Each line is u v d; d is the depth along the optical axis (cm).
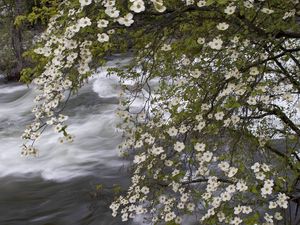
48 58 258
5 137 844
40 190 611
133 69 372
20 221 533
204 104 270
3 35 1300
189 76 309
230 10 229
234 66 278
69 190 602
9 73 1348
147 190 289
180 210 307
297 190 337
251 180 245
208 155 247
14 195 598
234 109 262
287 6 269
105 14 221
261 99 256
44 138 791
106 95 1055
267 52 285
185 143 273
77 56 235
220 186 276
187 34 291
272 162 345
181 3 266
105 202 551
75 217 532
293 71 362
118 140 776
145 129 302
